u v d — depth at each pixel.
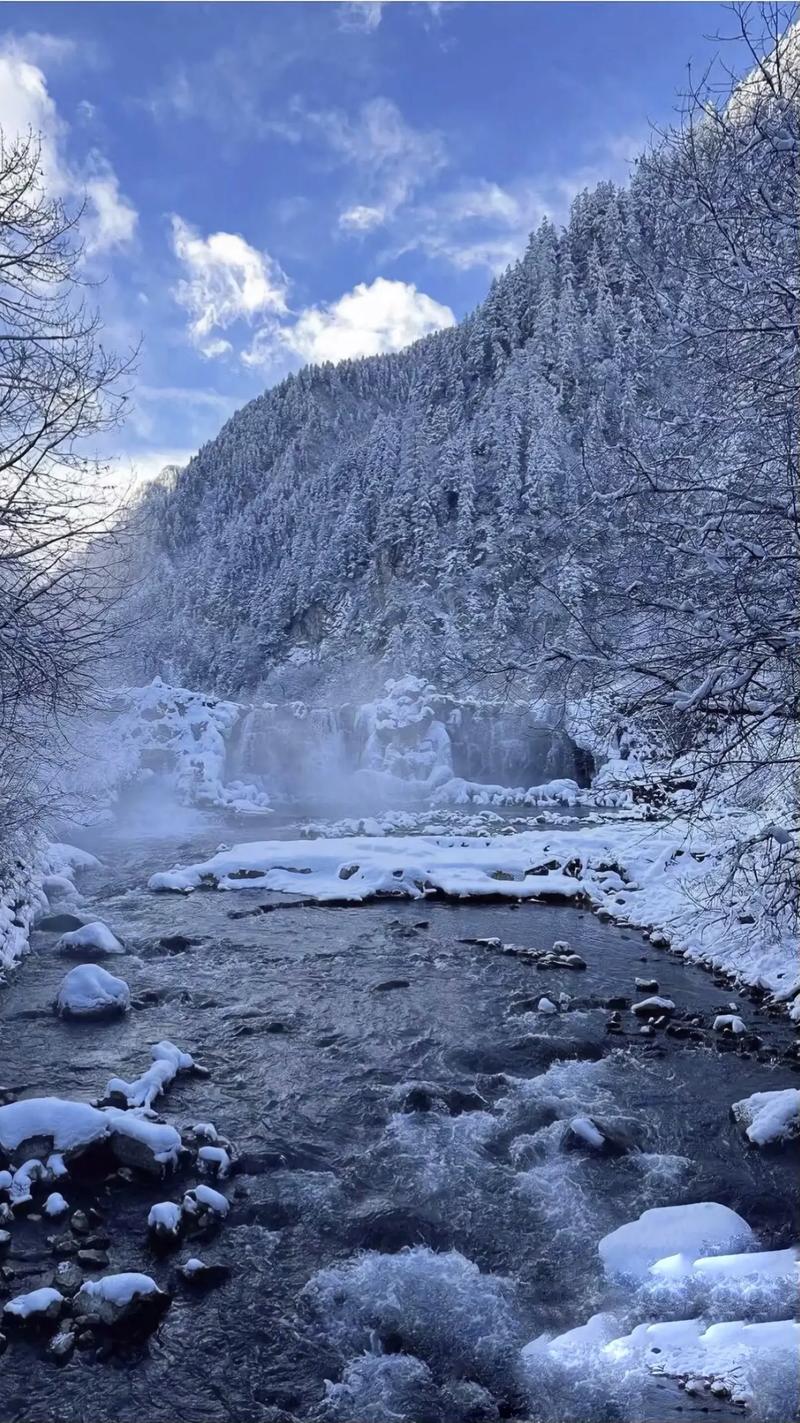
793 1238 5.91
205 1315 5.07
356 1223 6.05
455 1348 4.84
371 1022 10.27
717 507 7.86
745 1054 9.28
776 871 8.67
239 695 92.56
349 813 33.97
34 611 8.12
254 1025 10.07
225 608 111.56
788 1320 4.90
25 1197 6.07
